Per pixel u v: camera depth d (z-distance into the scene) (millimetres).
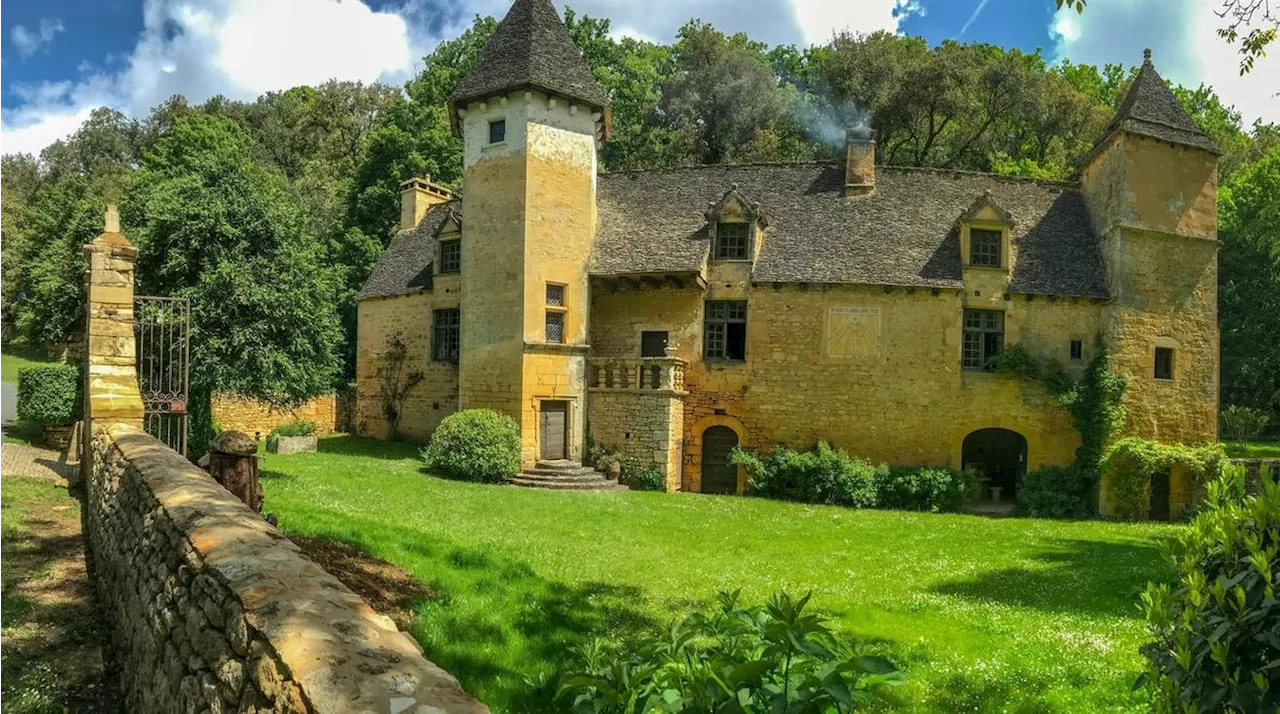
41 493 11398
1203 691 2648
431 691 2146
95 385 10414
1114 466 19328
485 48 21172
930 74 37125
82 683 5289
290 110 52594
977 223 20562
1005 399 20219
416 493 15180
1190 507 19391
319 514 11023
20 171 55875
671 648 2562
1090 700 6203
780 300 20594
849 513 17484
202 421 15711
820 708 2301
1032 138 41125
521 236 19781
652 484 19641
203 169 15641
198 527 4039
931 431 20156
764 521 15453
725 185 23188
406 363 25938
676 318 21109
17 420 22609
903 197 22188
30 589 7047
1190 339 20453
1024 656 7270
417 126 36344
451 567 8773
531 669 6070
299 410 28906
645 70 42406
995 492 21062
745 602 8711
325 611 2729
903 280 20125
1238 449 28000
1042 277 20500
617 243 21688
